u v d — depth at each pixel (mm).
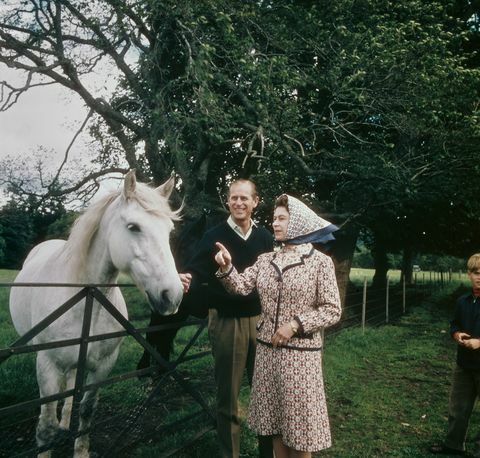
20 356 5875
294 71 7801
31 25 9977
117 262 2920
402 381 5996
